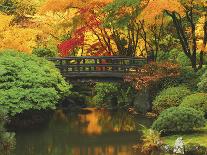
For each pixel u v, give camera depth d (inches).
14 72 971.3
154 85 1087.0
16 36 1168.2
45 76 1007.0
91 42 1364.4
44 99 948.0
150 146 786.2
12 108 919.0
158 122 828.0
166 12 1077.1
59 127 1032.8
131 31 1279.5
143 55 1336.1
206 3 1031.0
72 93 1402.6
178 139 755.4
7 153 637.9
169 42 1317.7
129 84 1224.2
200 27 1165.1
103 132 970.1
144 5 1075.9
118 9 1087.0
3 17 1175.0
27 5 1496.1
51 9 1169.4
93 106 1387.8
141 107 1148.5
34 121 1047.0
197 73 1048.8
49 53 1369.3
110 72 1154.0
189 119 818.2
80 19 1214.9
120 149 815.7
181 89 989.2
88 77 1161.4
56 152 800.3
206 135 807.1
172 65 1050.7
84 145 852.6
